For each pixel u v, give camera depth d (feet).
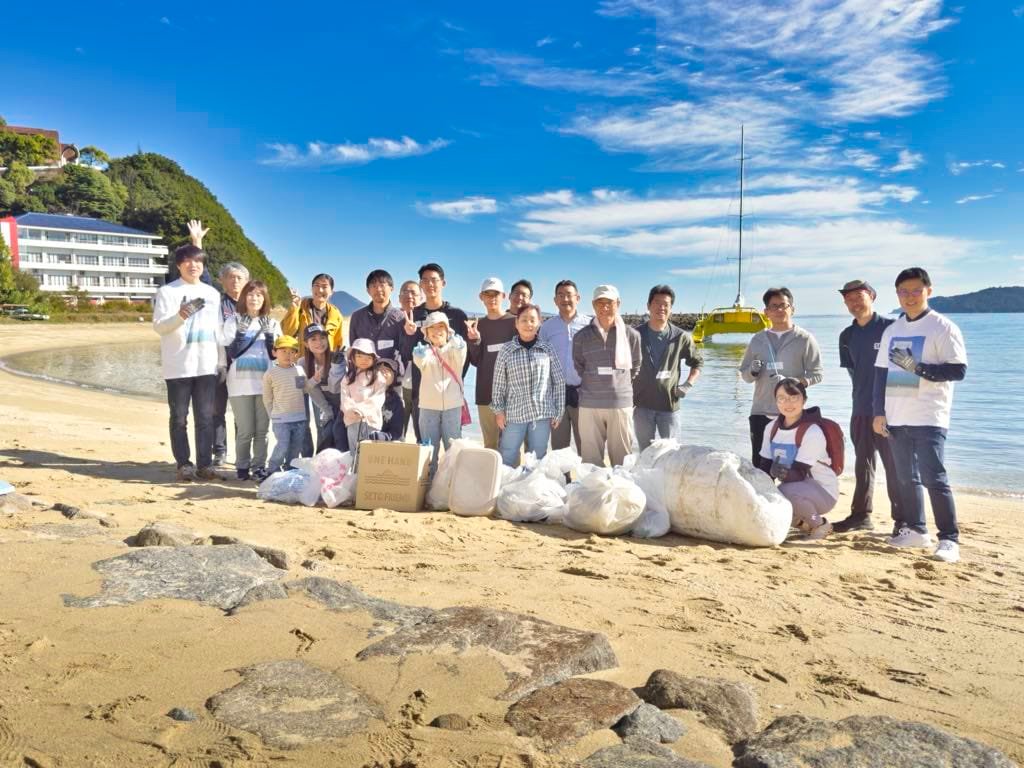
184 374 23.75
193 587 11.45
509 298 27.84
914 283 18.22
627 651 10.57
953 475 33.94
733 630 11.86
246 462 24.94
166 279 282.36
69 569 11.93
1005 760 7.54
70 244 249.75
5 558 12.35
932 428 18.21
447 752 7.15
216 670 8.75
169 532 13.92
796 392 20.25
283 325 26.96
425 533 17.30
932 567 16.70
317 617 10.55
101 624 9.89
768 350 22.26
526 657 9.44
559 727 7.74
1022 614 13.47
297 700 8.07
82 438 33.96
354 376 22.75
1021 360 100.22
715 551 17.52
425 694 8.34
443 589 12.90
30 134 348.59
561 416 23.08
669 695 8.71
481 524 18.83
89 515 15.94
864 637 11.94
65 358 111.34
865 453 21.11
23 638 9.32
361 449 20.84
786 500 18.97
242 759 6.86
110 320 218.59
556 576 14.17
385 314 24.93
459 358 22.81
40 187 296.30
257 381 24.93
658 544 18.28
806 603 13.57
